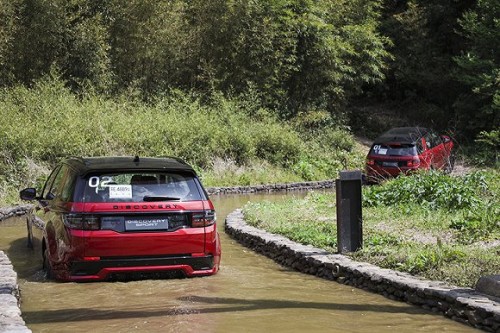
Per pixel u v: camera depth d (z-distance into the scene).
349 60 34.03
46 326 6.21
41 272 9.12
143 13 28.58
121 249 7.95
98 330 6.03
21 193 10.32
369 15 36.38
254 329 6.07
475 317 6.34
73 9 27.83
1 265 8.70
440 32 38.72
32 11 25.95
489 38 34.28
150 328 6.08
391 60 37.69
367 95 38.38
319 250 9.73
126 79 28.73
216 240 8.53
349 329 6.14
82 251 7.88
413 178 15.11
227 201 19.84
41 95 24.17
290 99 32.62
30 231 11.27
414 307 7.16
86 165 8.48
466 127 35.28
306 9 32.78
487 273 7.57
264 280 8.62
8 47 25.48
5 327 5.61
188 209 8.26
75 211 7.97
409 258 8.45
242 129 26.73
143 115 25.00
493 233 10.46
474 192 14.17
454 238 10.36
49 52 26.45
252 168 25.19
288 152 27.34
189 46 30.25
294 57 31.67
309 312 6.80
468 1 37.69
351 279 8.41
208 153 24.86
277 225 12.27
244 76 30.81
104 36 27.28
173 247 8.14
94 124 22.72
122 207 8.02
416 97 39.00
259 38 30.62
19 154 20.53
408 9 38.56
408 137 21.53
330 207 15.11
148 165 8.45
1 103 23.11
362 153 31.03
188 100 27.44
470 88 35.81
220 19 30.44
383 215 12.84
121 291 7.60
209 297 7.38
